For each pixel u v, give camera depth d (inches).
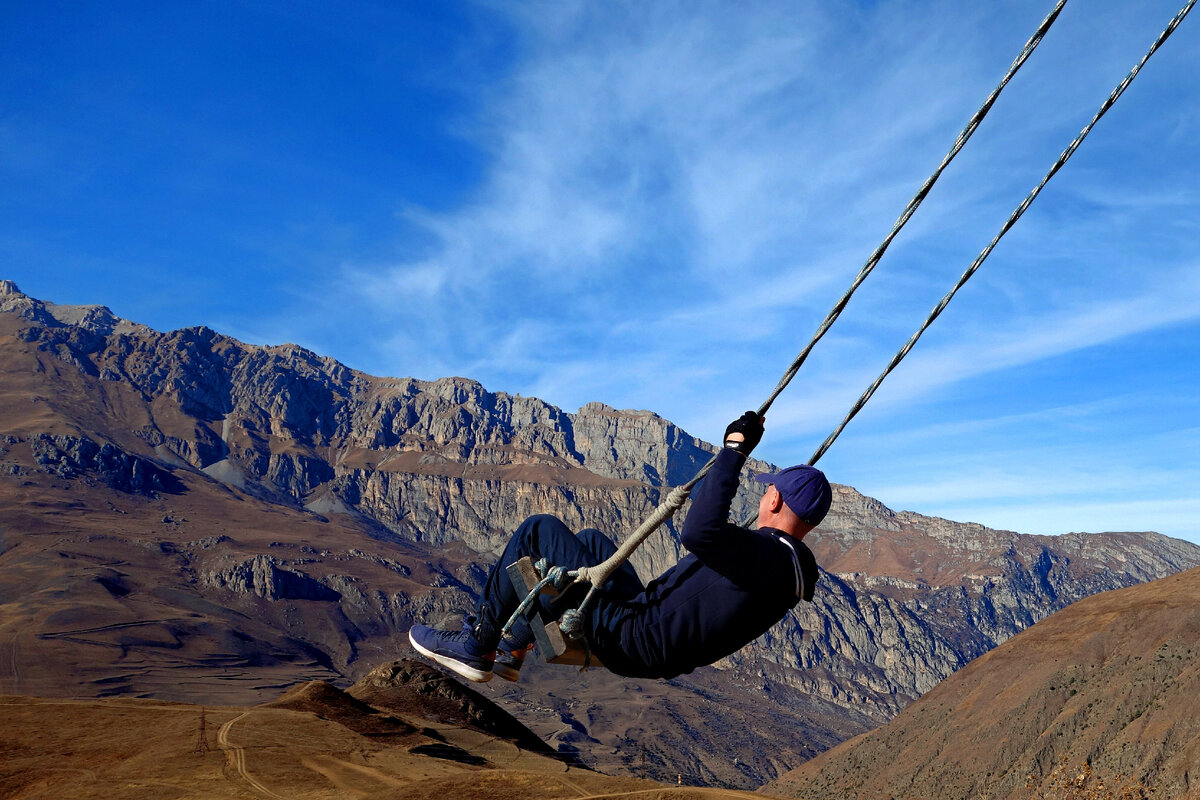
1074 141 137.8
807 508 163.2
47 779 3078.2
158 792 2918.3
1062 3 120.0
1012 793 6028.5
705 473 154.6
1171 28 130.6
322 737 4094.5
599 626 165.5
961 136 129.6
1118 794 4933.6
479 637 175.6
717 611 156.9
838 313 144.9
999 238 144.5
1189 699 5398.6
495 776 2672.2
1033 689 7436.0
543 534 175.8
